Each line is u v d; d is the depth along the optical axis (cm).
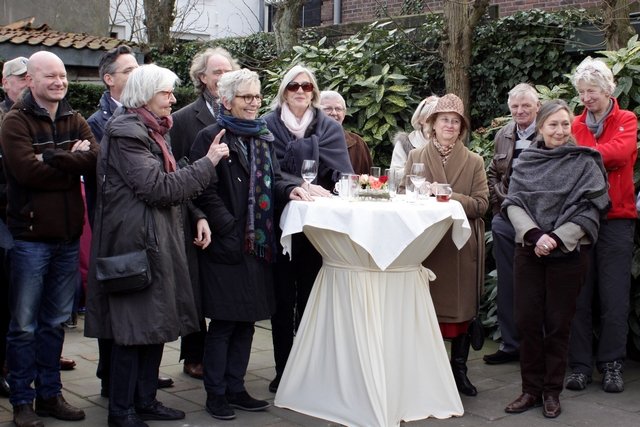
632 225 487
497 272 539
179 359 510
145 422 406
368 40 829
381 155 754
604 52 575
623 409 441
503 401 452
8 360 401
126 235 374
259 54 1162
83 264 575
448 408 425
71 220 401
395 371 408
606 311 481
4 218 411
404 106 745
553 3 1012
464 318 449
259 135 423
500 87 811
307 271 467
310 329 430
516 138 529
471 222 460
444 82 848
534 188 428
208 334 422
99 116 457
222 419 416
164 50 1350
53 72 392
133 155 376
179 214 397
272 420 416
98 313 384
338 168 470
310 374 426
